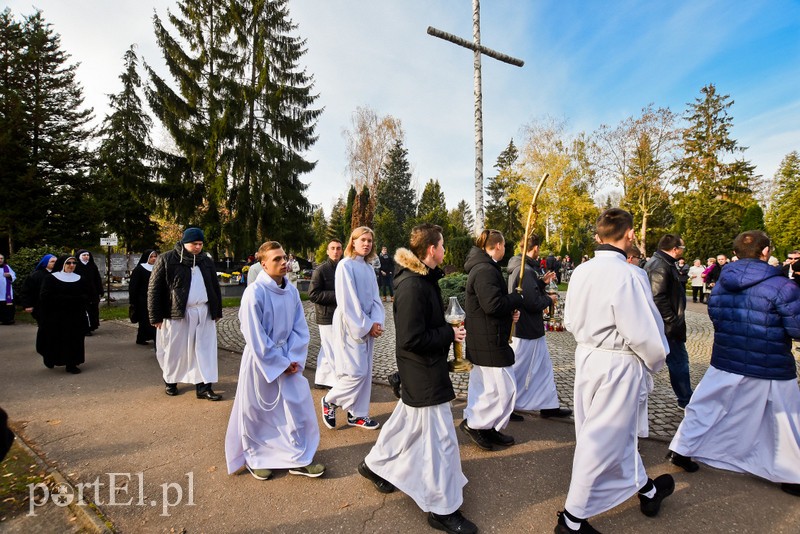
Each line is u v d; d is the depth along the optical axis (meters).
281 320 3.15
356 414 3.86
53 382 5.40
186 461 3.29
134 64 23.44
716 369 3.11
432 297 2.48
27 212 18.42
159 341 4.82
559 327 9.00
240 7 19.53
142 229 25.25
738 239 3.12
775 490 2.84
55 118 22.14
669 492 2.59
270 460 3.04
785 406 2.83
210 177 19.23
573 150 33.94
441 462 2.43
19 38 21.97
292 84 21.42
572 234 38.81
